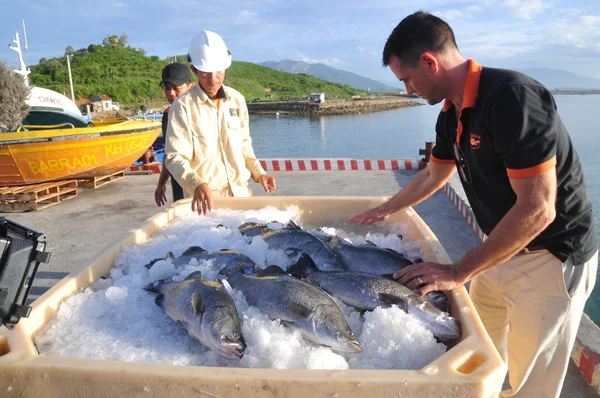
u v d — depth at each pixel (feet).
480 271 6.79
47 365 4.91
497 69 6.85
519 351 8.61
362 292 6.89
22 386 4.94
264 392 4.62
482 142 7.05
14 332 5.61
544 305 8.02
